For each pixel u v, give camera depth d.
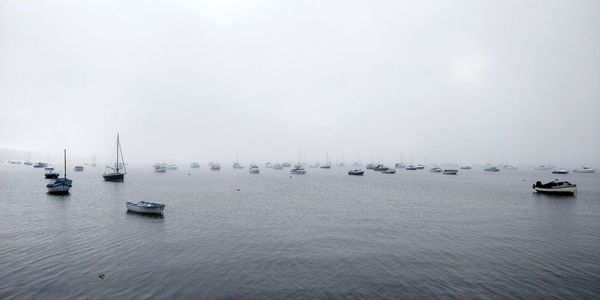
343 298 21.22
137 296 21.17
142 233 37.47
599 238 36.19
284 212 52.25
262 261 28.08
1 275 24.52
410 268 26.58
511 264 27.56
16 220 44.28
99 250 30.86
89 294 21.42
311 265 27.19
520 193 81.81
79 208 54.19
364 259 28.77
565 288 22.66
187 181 120.75
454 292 22.06
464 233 38.44
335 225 42.50
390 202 64.56
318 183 112.88
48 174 115.94
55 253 29.86
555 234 38.03
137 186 97.25
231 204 60.78
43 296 21.08
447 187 99.25
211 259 28.47
